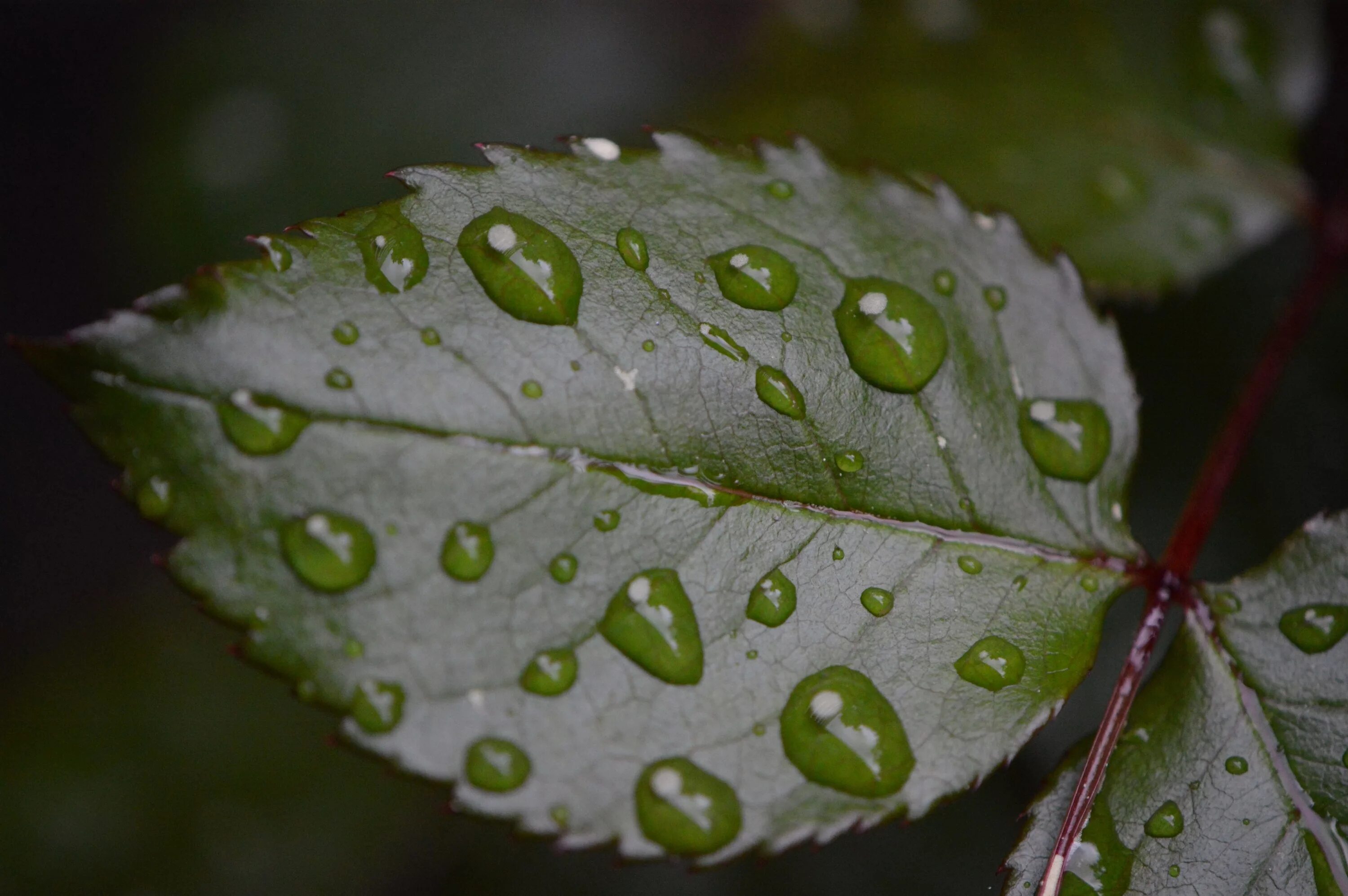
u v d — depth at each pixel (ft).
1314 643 0.58
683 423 0.57
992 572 0.58
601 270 0.57
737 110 0.68
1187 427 0.68
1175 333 0.68
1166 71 0.67
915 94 0.67
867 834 0.70
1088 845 0.57
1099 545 0.59
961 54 0.67
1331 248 0.65
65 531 1.24
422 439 0.56
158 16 1.24
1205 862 0.57
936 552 0.58
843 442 0.58
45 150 1.24
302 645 0.56
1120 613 0.68
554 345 0.57
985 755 0.57
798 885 0.70
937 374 0.59
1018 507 0.59
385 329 0.56
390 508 0.56
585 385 0.57
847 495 0.58
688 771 0.57
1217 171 0.66
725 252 0.58
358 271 0.56
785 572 0.57
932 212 0.59
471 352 0.57
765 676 0.57
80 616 1.18
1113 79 0.67
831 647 0.57
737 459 0.58
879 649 0.57
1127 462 0.59
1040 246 0.60
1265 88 0.67
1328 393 0.67
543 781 0.56
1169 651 0.59
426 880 0.82
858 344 0.58
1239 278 0.68
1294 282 0.68
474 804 0.56
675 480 0.57
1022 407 0.59
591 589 0.57
